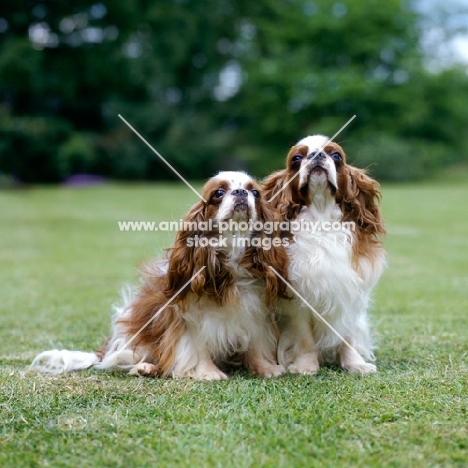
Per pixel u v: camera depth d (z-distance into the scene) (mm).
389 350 5695
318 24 35812
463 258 11445
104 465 3301
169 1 32719
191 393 4418
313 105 35219
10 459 3383
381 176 32312
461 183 31609
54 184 31969
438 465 3246
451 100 36188
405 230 15359
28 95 31531
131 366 5082
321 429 3674
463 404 4070
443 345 5773
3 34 30828
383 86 35094
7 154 30391
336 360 5371
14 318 7109
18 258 11578
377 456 3340
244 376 4980
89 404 4219
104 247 12898
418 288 8688
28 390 4516
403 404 4074
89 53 30672
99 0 30328
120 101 32562
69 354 5137
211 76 36125
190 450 3432
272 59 36031
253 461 3283
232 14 36469
